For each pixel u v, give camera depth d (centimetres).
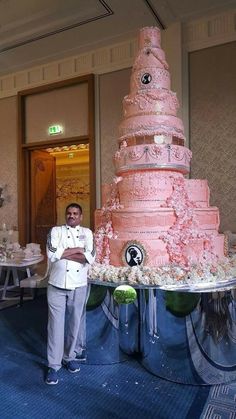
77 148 750
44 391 245
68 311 275
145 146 314
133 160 318
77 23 524
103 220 345
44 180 742
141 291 290
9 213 692
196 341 260
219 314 264
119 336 296
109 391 245
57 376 262
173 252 294
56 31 545
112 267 302
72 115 623
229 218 492
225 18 494
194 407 225
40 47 593
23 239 666
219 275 279
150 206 310
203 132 512
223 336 263
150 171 318
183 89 511
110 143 584
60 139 632
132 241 299
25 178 679
